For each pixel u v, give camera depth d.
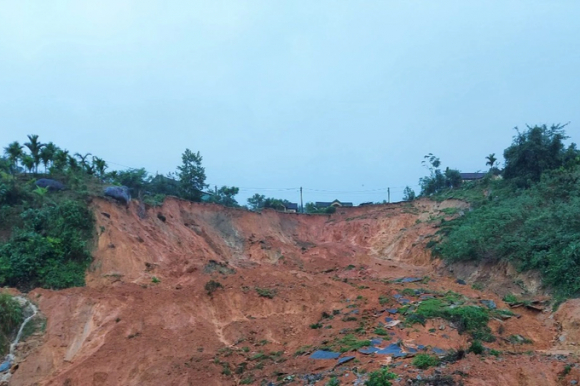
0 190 32.19
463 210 48.59
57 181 37.03
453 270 35.22
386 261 44.53
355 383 15.62
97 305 24.91
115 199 36.62
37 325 23.67
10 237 30.08
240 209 51.34
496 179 54.12
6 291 25.70
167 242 37.97
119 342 22.28
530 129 45.56
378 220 56.56
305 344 22.02
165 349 21.72
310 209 71.94
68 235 30.58
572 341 20.25
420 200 60.09
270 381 17.84
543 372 16.08
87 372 20.02
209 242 43.62
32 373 20.83
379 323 23.06
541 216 31.02
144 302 25.97
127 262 31.61
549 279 26.11
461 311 22.72
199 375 19.03
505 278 29.67
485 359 17.73
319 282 32.34
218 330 25.16
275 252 45.47
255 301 27.89
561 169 39.31
